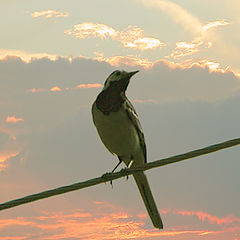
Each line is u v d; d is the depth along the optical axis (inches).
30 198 337.7
